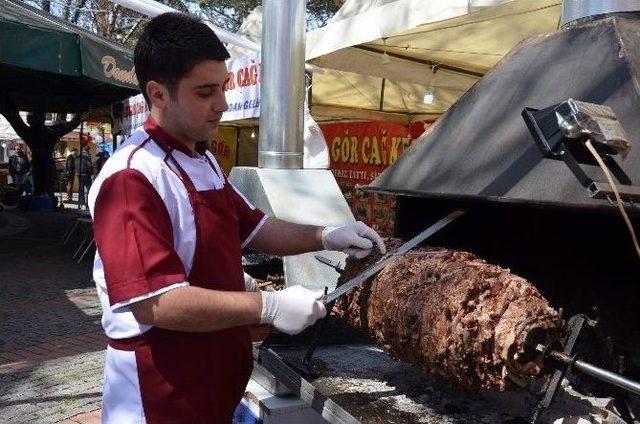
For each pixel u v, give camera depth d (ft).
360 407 6.44
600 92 5.84
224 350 5.64
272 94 12.88
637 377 5.73
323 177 12.76
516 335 4.65
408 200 8.42
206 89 5.08
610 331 6.04
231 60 19.02
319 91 24.12
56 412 12.00
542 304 4.87
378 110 25.73
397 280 6.08
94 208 5.08
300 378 6.80
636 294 5.75
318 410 6.37
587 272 6.33
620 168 4.97
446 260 5.98
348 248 6.56
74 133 81.82
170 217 5.17
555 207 5.14
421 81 21.20
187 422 5.37
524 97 6.77
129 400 5.39
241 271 5.93
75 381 13.66
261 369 8.67
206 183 5.60
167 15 5.19
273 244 6.78
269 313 5.10
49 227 41.55
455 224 7.93
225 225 5.66
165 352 5.28
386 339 6.13
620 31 6.26
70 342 16.58
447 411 6.34
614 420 5.26
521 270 7.29
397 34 16.05
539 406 4.73
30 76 32.27
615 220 5.98
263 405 8.09
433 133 7.94
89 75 22.79
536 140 4.94
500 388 4.88
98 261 5.63
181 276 4.83
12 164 60.39
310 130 16.98
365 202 26.53
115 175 5.01
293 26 12.72
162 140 5.33
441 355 5.25
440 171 7.02
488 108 7.23
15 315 19.29
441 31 16.66
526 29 16.61
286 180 12.37
